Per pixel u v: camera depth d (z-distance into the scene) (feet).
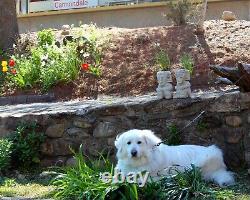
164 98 13.51
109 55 21.56
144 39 22.13
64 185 11.38
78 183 11.03
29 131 14.24
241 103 12.78
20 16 34.47
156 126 13.50
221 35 21.50
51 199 11.07
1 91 21.35
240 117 12.85
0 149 13.56
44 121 14.25
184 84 13.37
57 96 20.31
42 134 14.10
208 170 11.89
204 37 21.54
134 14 31.50
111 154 13.70
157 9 30.81
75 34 23.63
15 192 11.71
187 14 23.34
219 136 13.04
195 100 13.20
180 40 21.56
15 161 13.99
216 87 18.01
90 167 12.97
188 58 19.35
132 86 19.61
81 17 33.06
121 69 20.56
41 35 23.72
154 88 19.20
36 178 13.20
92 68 20.81
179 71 13.37
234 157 12.87
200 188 10.74
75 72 20.83
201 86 18.28
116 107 13.75
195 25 22.49
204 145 13.12
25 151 13.87
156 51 21.16
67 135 14.08
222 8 29.60
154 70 19.93
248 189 11.23
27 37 25.11
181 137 13.29
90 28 24.49
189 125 13.17
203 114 13.12
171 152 11.74
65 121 14.12
